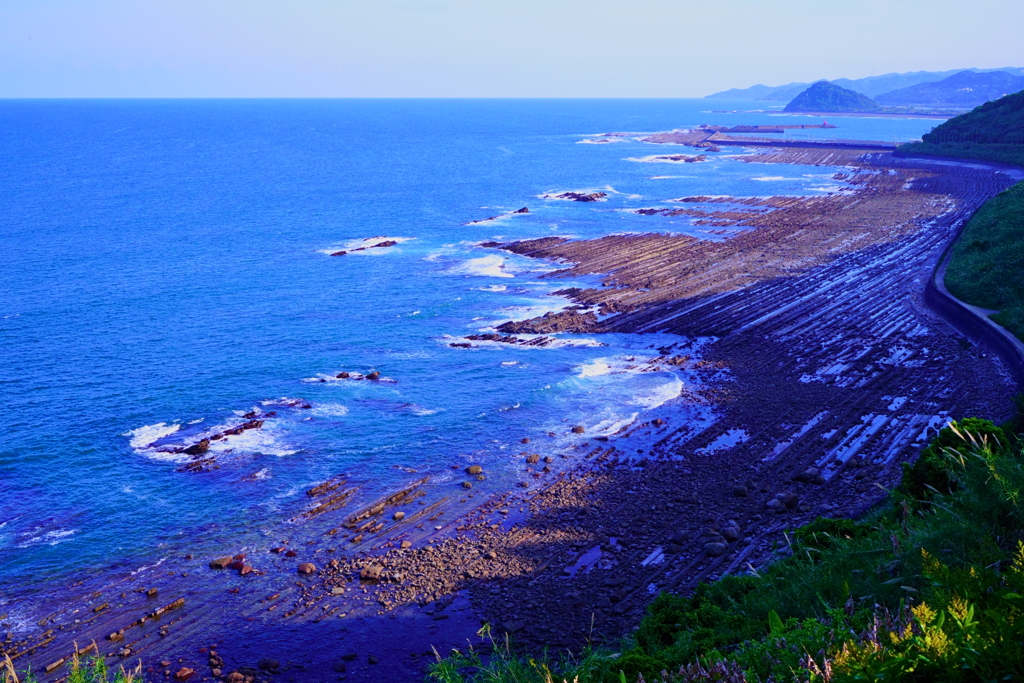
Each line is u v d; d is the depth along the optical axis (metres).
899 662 6.49
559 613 25.77
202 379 47.16
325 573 28.83
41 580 28.56
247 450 38.31
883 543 15.55
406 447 38.56
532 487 34.66
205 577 28.73
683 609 18.50
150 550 30.36
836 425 39.22
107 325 57.72
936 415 39.47
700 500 32.62
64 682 23.08
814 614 13.95
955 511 13.15
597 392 44.81
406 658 24.23
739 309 60.00
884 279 67.38
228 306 62.66
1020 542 8.13
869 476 33.44
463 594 27.28
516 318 58.66
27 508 33.22
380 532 31.41
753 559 27.72
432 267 75.88
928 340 50.88
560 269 74.19
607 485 34.50
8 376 47.53
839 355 49.34
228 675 23.67
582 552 29.38
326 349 52.41
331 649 24.80
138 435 39.88
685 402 43.12
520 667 15.41
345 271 74.44
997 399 40.34
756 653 9.25
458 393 44.88
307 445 38.78
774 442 37.75
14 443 38.81
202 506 33.38
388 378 47.19
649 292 65.31
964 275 58.56
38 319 58.97
